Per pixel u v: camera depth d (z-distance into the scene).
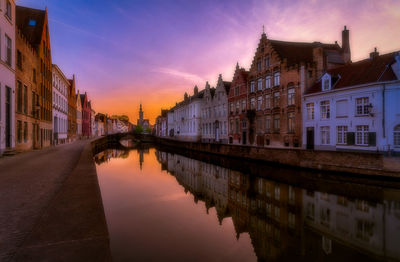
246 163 24.28
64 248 3.39
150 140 83.94
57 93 36.91
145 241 7.02
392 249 6.96
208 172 21.19
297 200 12.09
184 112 59.25
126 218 8.98
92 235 3.82
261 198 12.76
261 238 7.63
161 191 13.79
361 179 15.71
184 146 43.88
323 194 12.91
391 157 16.84
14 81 18.92
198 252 6.49
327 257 6.49
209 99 46.19
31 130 23.59
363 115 19.48
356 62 23.09
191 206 10.95
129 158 32.25
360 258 6.45
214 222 8.95
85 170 10.18
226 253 6.55
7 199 6.19
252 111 31.70
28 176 9.36
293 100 25.98
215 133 43.41
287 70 26.61
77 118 57.31
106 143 71.25
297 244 7.28
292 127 26.17
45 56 29.55
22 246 3.43
